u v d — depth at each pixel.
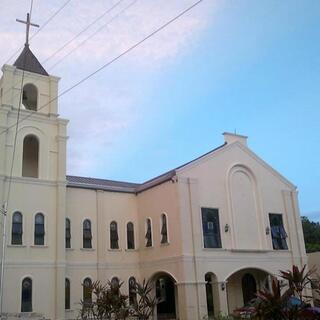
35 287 28.95
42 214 30.56
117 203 35.22
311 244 69.19
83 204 33.69
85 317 25.61
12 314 26.89
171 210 31.84
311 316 14.09
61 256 30.12
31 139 32.94
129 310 21.28
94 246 33.31
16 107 31.20
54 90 33.34
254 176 35.84
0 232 28.38
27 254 29.28
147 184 34.97
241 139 36.09
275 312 12.29
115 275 33.47
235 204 34.03
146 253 33.91
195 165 32.66
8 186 29.62
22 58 33.09
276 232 35.69
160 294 33.75
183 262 30.00
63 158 32.25
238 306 33.97
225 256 32.03
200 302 29.73
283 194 37.19
